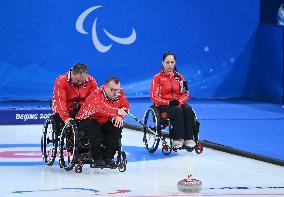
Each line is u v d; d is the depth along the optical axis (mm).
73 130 29062
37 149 35500
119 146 29719
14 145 36656
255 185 27375
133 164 31719
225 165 31672
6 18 49906
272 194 25547
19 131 41375
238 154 34250
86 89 30938
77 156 29344
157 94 34281
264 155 33062
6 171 30000
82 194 25547
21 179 28344
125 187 26828
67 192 25891
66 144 30047
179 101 33781
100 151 29609
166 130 40906
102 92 29438
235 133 40500
